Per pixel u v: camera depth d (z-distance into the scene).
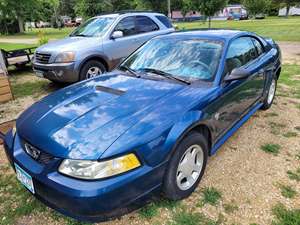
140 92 2.75
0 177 3.09
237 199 2.62
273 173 2.99
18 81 7.53
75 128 2.24
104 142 2.07
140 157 2.11
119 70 3.53
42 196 2.18
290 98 5.32
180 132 2.32
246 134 3.87
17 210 2.59
